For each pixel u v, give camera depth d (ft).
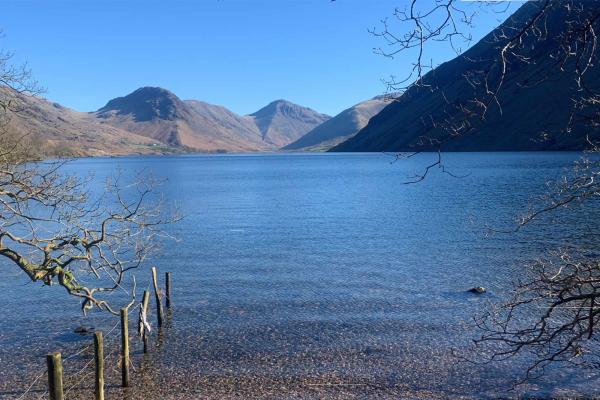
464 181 282.36
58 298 77.82
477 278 84.58
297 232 137.39
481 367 50.72
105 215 116.16
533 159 415.03
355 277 87.71
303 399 44.88
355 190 267.39
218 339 59.77
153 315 69.26
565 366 49.98
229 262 101.35
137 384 48.47
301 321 65.51
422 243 116.57
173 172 483.92
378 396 45.24
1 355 56.13
